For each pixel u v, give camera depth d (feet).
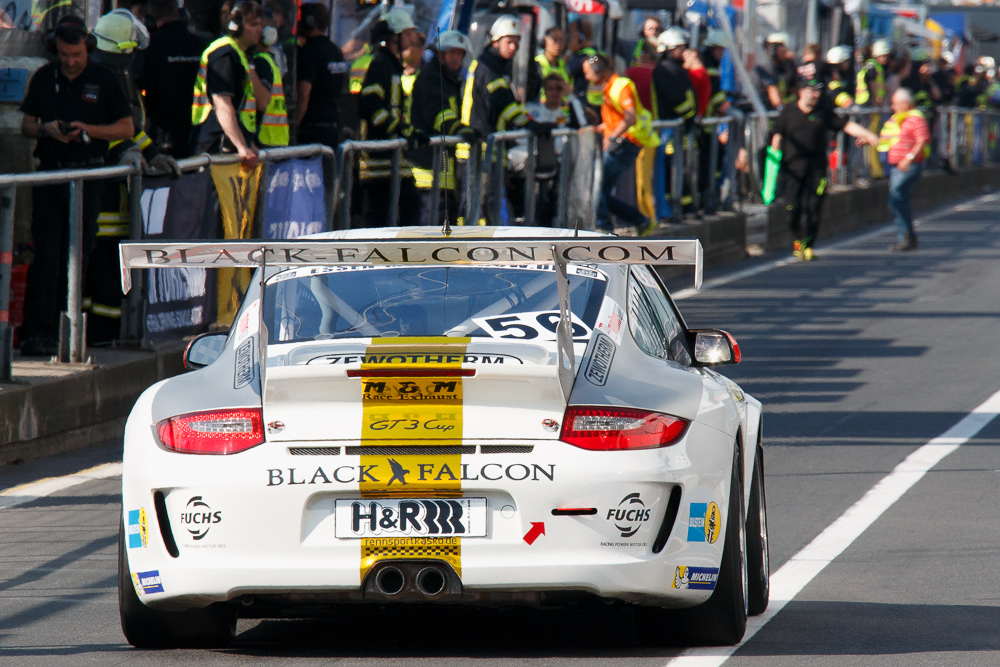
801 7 352.08
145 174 118.52
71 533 83.41
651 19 236.02
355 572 53.93
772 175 265.13
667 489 55.31
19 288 121.08
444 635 63.00
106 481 97.25
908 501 92.22
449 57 158.81
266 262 55.11
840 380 141.59
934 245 278.46
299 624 65.36
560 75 185.37
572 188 192.75
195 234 126.31
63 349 112.47
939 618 65.92
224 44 129.49
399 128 161.17
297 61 152.46
